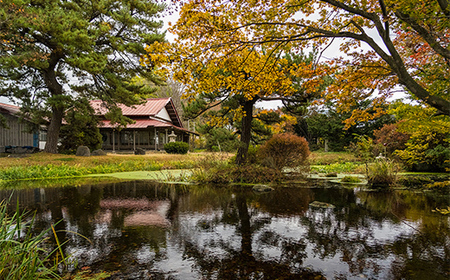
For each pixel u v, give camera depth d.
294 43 6.54
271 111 13.66
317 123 33.09
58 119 19.31
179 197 7.63
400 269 3.08
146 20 18.19
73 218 5.31
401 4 4.23
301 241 4.01
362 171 13.96
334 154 28.30
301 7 5.86
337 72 6.61
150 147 29.67
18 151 22.34
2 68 15.35
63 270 3.04
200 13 4.92
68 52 15.08
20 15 13.17
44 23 13.65
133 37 18.69
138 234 4.32
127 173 14.80
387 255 3.49
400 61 4.81
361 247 3.77
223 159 13.71
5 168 12.83
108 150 29.61
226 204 6.66
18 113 19.77
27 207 6.32
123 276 2.91
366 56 6.14
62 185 10.16
